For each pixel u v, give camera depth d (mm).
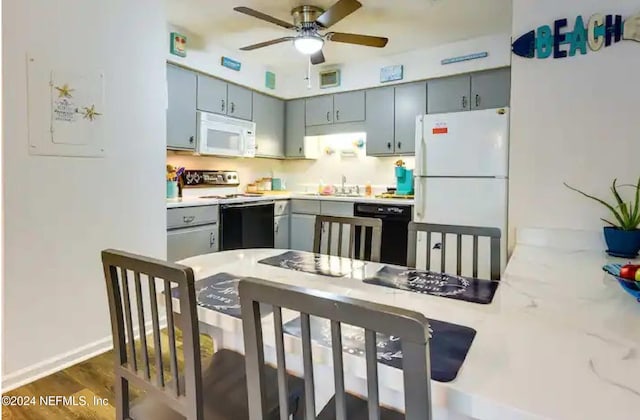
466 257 2801
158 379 988
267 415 809
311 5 2822
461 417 910
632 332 916
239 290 769
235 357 1323
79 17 2059
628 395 650
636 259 1738
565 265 1616
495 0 2771
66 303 2084
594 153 2086
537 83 2207
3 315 1850
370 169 4473
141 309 1004
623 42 1993
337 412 701
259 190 4590
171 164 3688
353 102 4238
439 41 3592
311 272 1544
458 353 820
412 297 1233
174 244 3051
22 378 1922
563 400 639
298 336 932
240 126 3986
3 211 1821
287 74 4617
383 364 787
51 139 1971
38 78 1904
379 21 3141
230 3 2844
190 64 3467
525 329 947
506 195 2699
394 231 3648
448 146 2885
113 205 2270
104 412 1713
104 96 2189
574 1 2096
